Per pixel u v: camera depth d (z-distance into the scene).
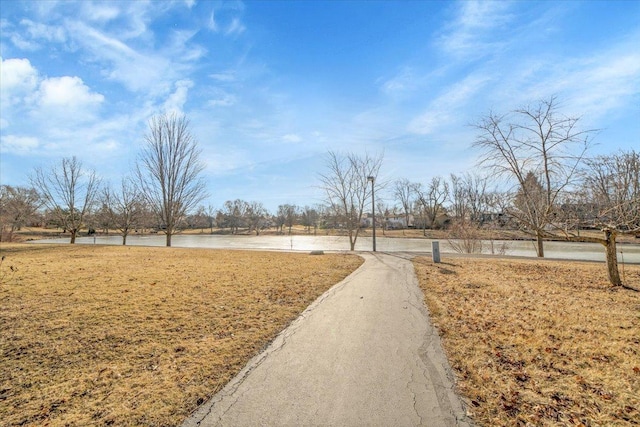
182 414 3.03
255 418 2.98
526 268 12.07
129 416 2.97
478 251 24.38
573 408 3.14
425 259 15.15
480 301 7.28
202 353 4.37
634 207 8.19
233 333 5.14
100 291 7.41
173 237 59.38
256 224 77.69
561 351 4.48
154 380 3.63
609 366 4.01
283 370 3.94
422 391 3.47
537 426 2.87
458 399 3.31
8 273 9.47
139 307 6.27
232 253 17.06
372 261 14.30
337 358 4.30
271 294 7.70
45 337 4.73
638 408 3.12
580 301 7.19
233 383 3.61
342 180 24.62
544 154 10.13
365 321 5.86
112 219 32.41
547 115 12.23
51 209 29.81
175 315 5.88
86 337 4.77
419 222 70.94
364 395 3.39
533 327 5.48
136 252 16.53
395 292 8.16
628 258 18.72
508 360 4.23
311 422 2.94
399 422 2.94
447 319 5.99
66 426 2.81
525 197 10.34
